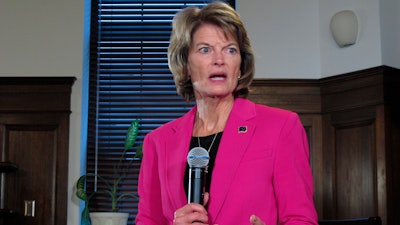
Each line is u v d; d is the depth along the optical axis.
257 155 1.79
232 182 1.78
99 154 5.77
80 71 5.54
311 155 5.25
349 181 5.04
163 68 5.98
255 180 1.77
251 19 5.53
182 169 1.88
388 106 4.85
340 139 5.14
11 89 5.45
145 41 6.02
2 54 5.57
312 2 5.53
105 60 5.96
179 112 5.93
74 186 5.39
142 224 2.01
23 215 5.30
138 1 6.05
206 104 1.94
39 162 5.38
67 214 5.34
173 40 1.99
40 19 5.61
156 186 2.03
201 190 1.71
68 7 5.63
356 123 5.03
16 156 5.39
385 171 4.77
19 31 5.59
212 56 1.88
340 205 5.08
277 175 1.78
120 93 5.91
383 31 5.00
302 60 5.47
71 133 5.44
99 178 5.71
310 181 1.82
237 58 1.90
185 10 1.96
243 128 1.84
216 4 1.91
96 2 6.00
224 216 1.77
